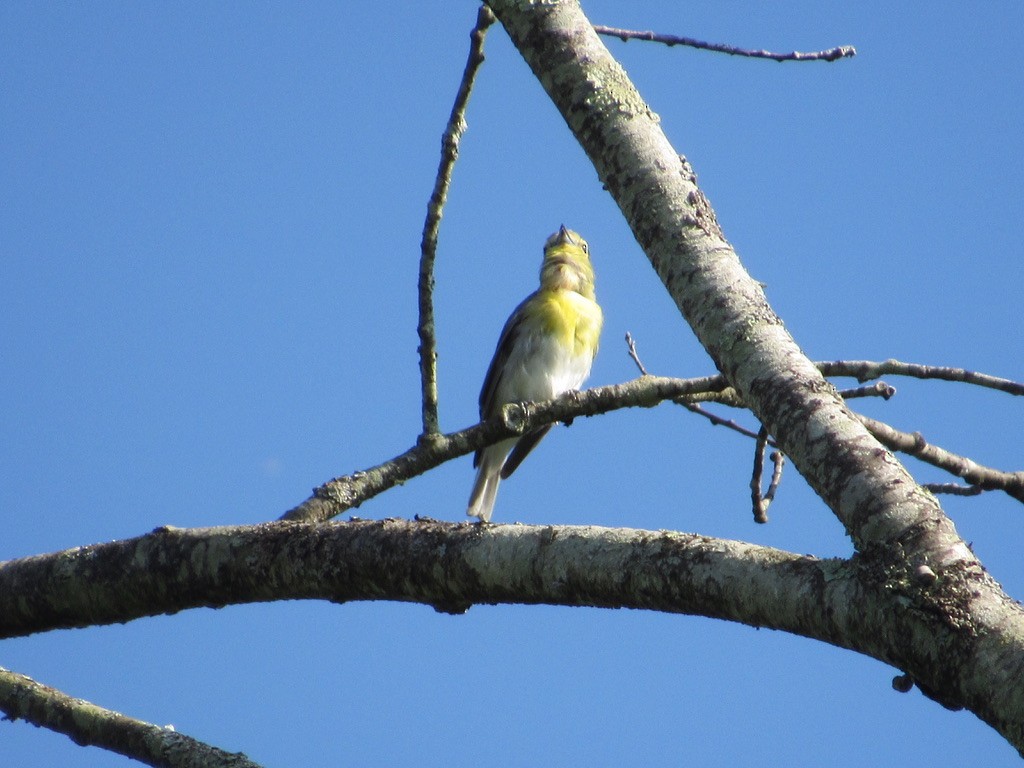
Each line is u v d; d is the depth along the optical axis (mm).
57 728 6824
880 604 4820
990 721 4473
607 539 5742
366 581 6336
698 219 6398
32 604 6992
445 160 8398
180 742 6535
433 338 8438
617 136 6711
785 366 5738
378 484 8211
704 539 5520
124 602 6855
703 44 8648
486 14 7973
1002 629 4566
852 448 5277
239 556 6598
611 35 8500
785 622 5133
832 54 8797
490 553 6000
